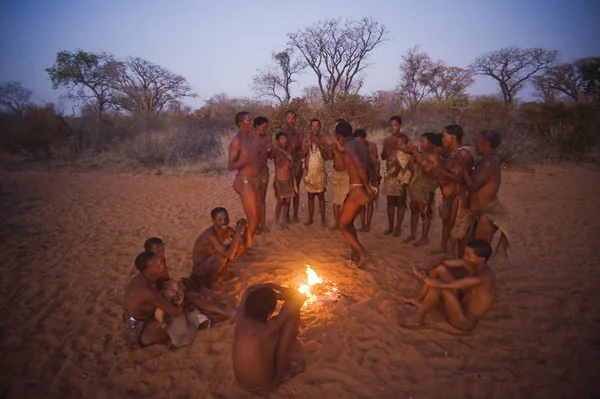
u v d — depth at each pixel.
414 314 3.95
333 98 17.12
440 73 27.55
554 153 14.02
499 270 4.93
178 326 3.51
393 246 5.82
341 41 24.56
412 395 2.92
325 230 6.58
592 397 2.85
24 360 3.43
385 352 3.39
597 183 9.92
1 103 20.78
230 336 3.65
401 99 27.83
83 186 10.85
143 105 24.89
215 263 4.41
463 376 3.10
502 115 15.33
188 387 3.06
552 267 4.99
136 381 3.14
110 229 7.03
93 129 18.09
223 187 10.51
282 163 6.42
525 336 3.58
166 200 9.13
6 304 4.38
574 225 6.61
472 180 4.22
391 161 5.99
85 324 3.97
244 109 24.73
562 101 15.23
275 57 27.31
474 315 3.57
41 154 15.84
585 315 3.89
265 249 5.80
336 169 5.95
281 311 2.96
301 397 2.92
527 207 7.84
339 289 4.51
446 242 5.41
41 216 7.88
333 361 3.30
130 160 14.53
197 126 18.08
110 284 4.85
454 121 16.42
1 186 10.49
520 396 2.89
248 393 2.97
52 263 5.50
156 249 3.69
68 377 3.21
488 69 30.09
